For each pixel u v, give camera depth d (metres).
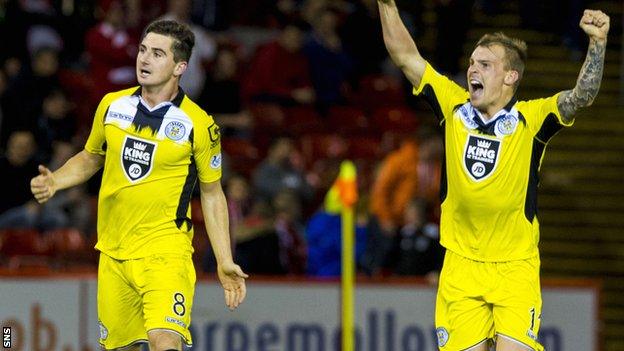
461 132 18.36
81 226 31.77
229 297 18.64
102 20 40.16
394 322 30.16
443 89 18.72
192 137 18.14
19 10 38.16
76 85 38.38
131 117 18.16
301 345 29.83
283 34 39.31
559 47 44.09
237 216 31.31
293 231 31.97
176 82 18.27
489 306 18.42
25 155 32.12
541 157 18.38
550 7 44.06
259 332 29.66
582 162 41.59
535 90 43.12
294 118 38.91
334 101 39.94
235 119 37.47
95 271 29.23
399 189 34.44
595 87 17.72
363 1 41.97
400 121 40.44
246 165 37.28
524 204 18.22
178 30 18.09
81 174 18.86
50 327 28.67
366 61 41.81
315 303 29.92
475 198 18.17
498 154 18.12
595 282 31.16
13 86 34.72
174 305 18.05
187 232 18.44
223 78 37.56
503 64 18.12
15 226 31.00
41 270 28.94
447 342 18.58
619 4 44.75
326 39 40.22
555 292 31.08
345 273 27.94
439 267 31.47
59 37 40.09
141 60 17.97
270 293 29.77
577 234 40.06
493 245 18.27
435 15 44.75
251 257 30.34
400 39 18.94
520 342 18.09
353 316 30.06
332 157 38.47
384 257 31.84
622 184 41.22
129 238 18.27
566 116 18.06
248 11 44.06
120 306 18.66
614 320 38.66
